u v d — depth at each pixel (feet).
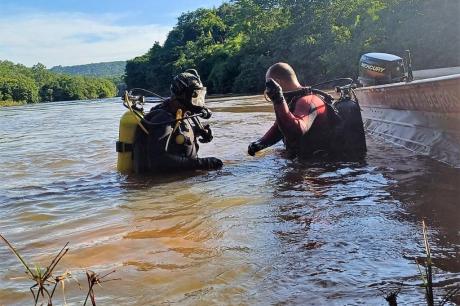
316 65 140.46
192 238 8.75
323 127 16.85
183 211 10.87
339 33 135.33
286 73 17.35
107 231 9.69
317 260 7.05
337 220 9.01
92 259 7.91
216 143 23.86
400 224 8.41
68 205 12.80
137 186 14.75
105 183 15.76
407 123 16.75
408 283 5.94
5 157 24.64
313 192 11.66
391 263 6.68
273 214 9.86
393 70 20.81
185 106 17.19
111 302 6.17
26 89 372.17
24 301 6.37
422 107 14.71
